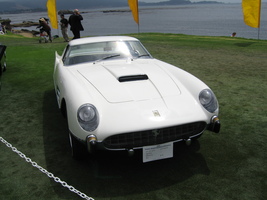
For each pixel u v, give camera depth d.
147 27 75.44
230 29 59.56
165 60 8.14
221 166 2.76
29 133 3.57
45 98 4.96
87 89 2.80
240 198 2.29
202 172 2.67
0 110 4.38
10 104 4.65
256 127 3.59
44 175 2.67
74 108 2.53
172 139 2.57
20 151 3.12
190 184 2.49
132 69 3.32
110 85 2.90
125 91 2.80
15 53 10.11
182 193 2.37
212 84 5.56
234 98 4.71
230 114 4.03
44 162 2.90
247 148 3.08
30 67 7.59
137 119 2.46
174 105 2.67
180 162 2.86
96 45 3.98
